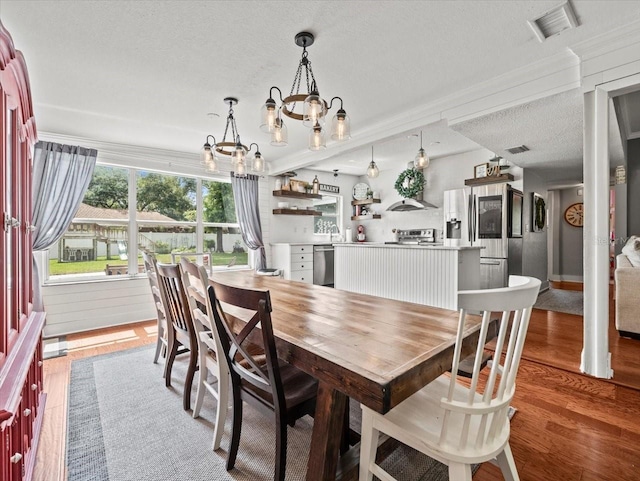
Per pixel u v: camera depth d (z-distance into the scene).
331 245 5.98
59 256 3.77
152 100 2.88
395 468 1.50
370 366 0.97
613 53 2.06
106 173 4.09
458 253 3.23
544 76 2.34
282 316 1.57
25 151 1.68
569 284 6.54
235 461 1.54
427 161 3.72
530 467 1.47
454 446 0.99
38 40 2.01
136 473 1.48
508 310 0.90
